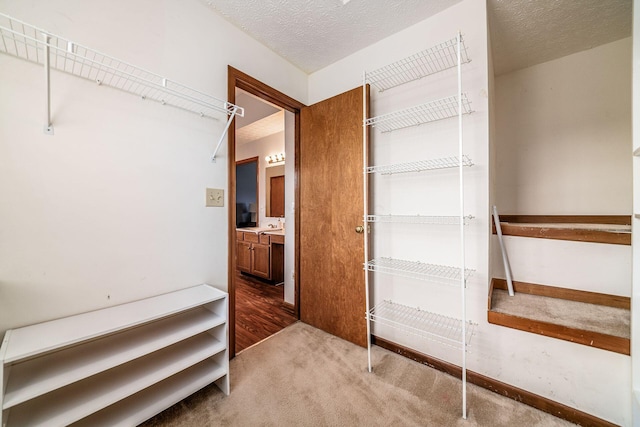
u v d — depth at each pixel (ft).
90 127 3.92
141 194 4.50
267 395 4.74
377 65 6.43
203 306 5.30
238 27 5.95
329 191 7.11
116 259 4.21
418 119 5.73
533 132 7.45
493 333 4.83
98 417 3.67
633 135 3.36
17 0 3.32
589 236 4.75
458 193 5.28
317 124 7.39
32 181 3.45
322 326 7.36
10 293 3.32
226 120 5.74
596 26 5.70
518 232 5.45
